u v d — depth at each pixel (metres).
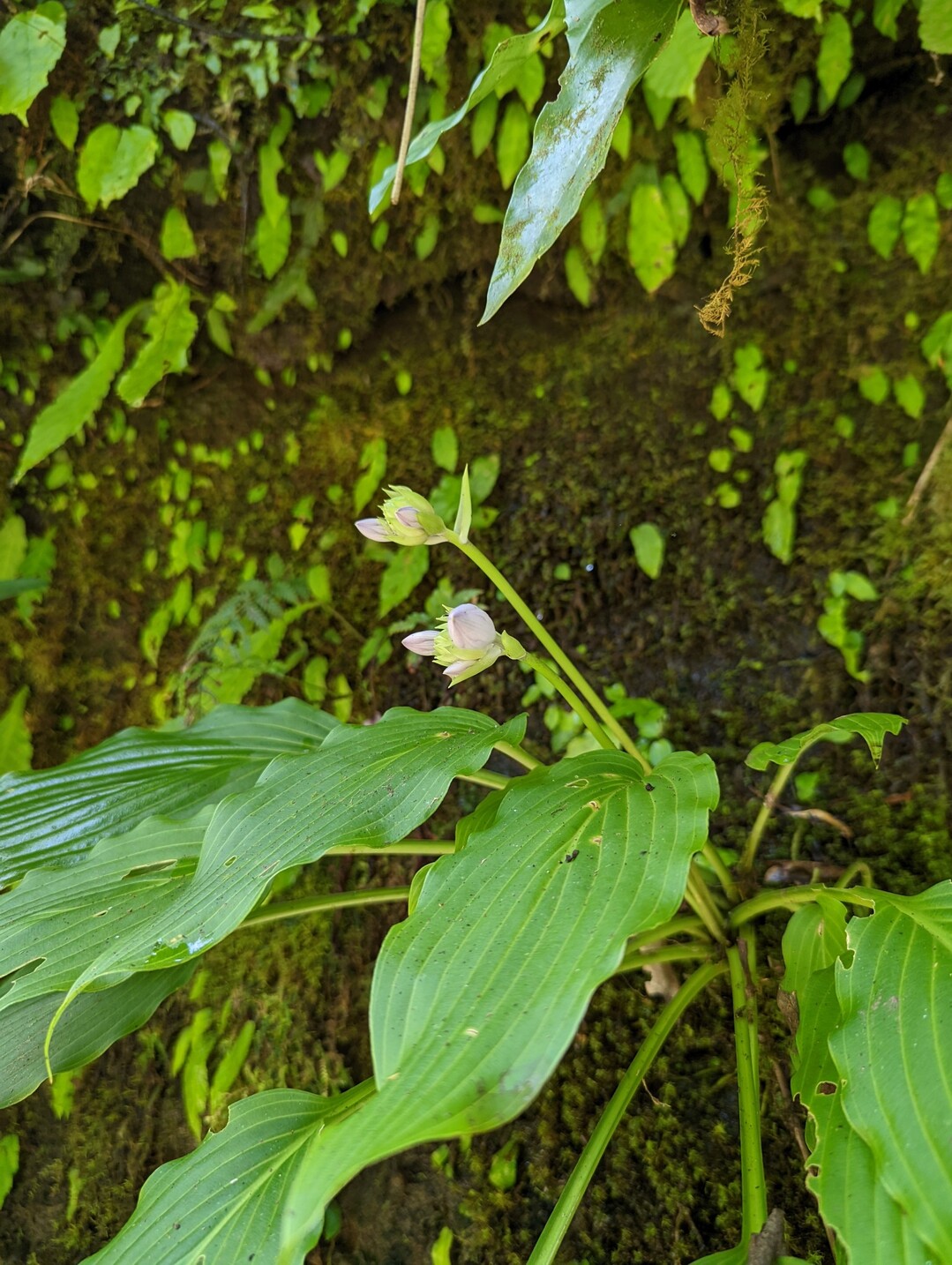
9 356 0.78
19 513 0.80
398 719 0.53
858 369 0.68
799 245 0.69
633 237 0.70
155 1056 0.73
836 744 0.66
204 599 0.79
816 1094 0.44
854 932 0.44
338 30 0.70
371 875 0.72
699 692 0.70
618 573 0.73
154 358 0.75
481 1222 0.63
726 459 0.71
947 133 0.66
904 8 0.64
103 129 0.73
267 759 0.60
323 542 0.77
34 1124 0.74
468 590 0.74
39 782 0.59
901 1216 0.40
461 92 0.71
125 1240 0.48
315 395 0.78
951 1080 0.40
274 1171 0.48
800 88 0.67
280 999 0.71
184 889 0.49
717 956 0.57
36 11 0.71
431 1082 0.38
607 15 0.44
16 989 0.48
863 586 0.68
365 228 0.74
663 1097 0.62
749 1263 0.44
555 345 0.74
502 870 0.43
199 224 0.75
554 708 0.72
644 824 0.43
